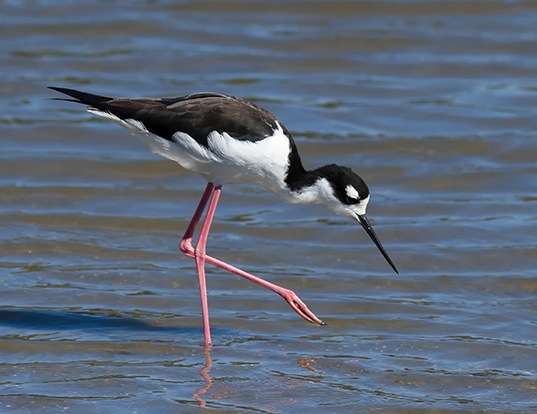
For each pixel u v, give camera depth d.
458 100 17.53
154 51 19.09
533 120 16.83
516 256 12.85
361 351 10.41
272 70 18.53
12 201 14.25
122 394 9.38
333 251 13.06
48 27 19.81
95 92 17.44
